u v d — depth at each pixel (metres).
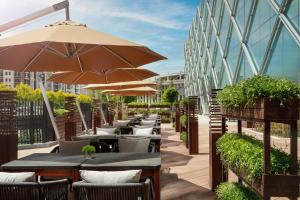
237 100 3.90
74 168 4.34
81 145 5.94
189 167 8.35
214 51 39.44
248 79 3.77
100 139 7.55
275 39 18.00
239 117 4.10
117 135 7.99
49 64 6.79
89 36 4.88
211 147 6.09
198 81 56.62
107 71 8.41
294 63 15.46
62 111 13.92
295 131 3.14
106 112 24.62
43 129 12.88
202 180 6.93
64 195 3.34
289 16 16.08
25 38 4.78
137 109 35.03
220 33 36.78
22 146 11.91
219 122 6.16
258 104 3.30
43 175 4.39
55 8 7.59
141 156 4.95
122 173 3.37
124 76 8.84
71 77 9.05
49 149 11.94
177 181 6.84
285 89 3.11
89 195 3.19
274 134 10.71
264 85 3.22
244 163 3.56
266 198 3.14
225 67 32.16
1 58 5.96
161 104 35.81
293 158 3.18
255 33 22.53
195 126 10.67
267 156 3.19
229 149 4.31
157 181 4.29
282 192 3.13
